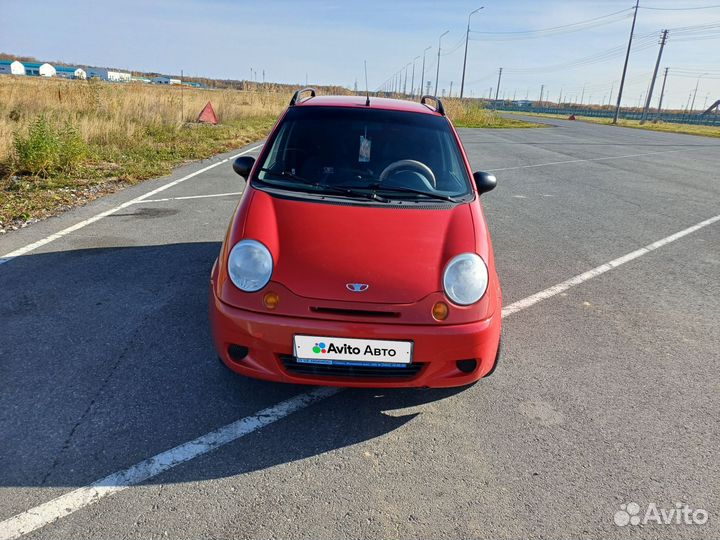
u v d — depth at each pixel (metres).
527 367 3.32
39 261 4.63
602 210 7.94
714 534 2.07
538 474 2.37
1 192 6.88
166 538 1.93
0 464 2.25
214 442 2.48
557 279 4.90
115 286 4.16
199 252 5.05
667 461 2.49
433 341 2.45
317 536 1.97
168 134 13.45
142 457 2.35
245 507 2.10
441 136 3.69
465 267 2.59
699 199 9.06
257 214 2.83
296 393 2.91
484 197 8.67
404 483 2.28
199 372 3.04
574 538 2.03
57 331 3.41
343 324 2.42
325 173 3.29
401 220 2.86
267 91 32.97
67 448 2.37
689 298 4.56
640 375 3.28
